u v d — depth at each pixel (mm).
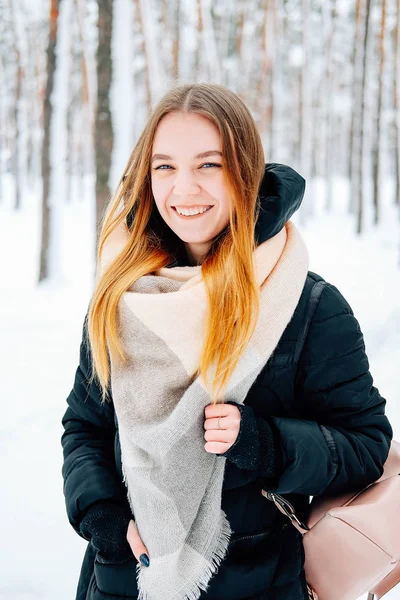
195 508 1147
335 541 1188
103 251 1418
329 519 1193
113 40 5527
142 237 1369
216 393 1125
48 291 8586
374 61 22141
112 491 1279
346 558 1186
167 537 1129
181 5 20906
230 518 1204
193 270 1281
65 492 1309
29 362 5023
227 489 1206
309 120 19828
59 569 2373
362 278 8805
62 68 9047
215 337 1136
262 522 1222
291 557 1210
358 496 1241
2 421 3762
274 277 1183
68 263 11453
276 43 22969
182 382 1187
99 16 5504
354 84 16953
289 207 1208
